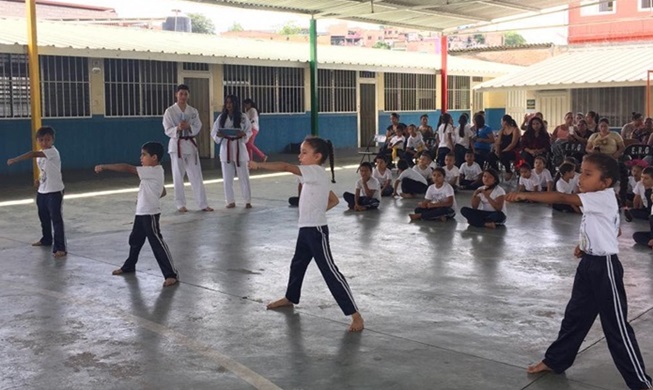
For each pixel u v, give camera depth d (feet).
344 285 16.29
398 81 86.02
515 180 46.91
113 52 51.26
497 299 18.78
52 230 25.70
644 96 70.38
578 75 68.44
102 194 40.22
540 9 63.72
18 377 13.56
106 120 56.18
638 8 78.07
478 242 26.50
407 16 62.85
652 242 25.18
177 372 13.76
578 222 30.89
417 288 19.89
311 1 53.47
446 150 48.57
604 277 12.62
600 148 42.04
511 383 13.17
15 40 46.62
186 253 24.41
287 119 71.97
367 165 34.45
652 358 14.47
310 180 16.58
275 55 66.08
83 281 20.71
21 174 50.06
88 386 13.14
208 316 17.31
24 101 51.57
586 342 15.30
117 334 16.02
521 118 89.71
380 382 13.23
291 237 27.30
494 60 117.91
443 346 15.15
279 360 14.37
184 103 33.91
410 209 34.55
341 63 71.05
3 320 17.03
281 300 18.02
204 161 61.26
